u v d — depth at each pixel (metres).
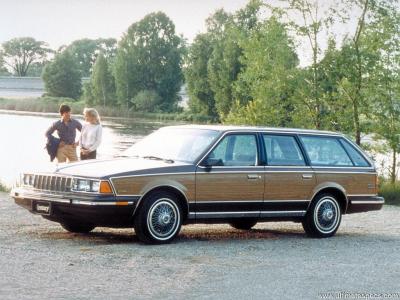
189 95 102.50
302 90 25.66
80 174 11.21
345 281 9.17
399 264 10.56
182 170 11.58
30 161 31.89
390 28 24.61
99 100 131.12
